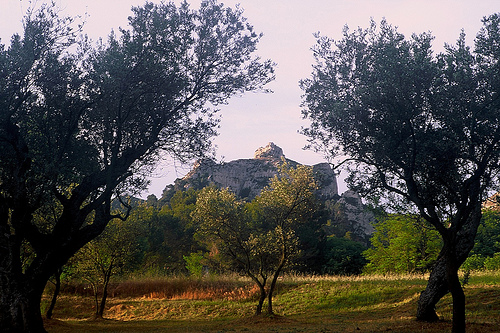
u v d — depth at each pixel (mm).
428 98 11758
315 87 14438
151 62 14320
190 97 16219
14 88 13336
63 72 14211
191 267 58156
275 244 22438
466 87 11453
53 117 14188
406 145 12266
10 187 13148
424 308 16891
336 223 133625
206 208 23219
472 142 11391
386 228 50000
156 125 15539
